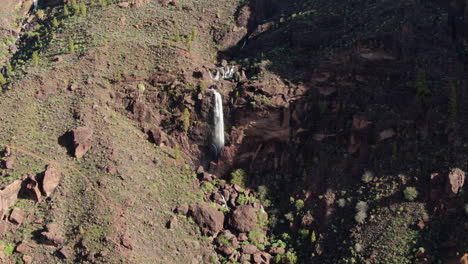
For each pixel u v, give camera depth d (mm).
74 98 109688
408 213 89625
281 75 110062
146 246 90875
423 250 85188
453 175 88750
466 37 104625
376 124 99375
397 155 96500
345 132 102250
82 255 87250
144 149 105688
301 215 98312
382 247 87500
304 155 104375
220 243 95562
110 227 89938
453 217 87312
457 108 95375
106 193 94688
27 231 89875
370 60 104625
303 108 105562
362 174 97688
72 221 91375
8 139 101438
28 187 93562
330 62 107125
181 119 109000
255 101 106125
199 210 97875
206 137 108750
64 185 95562
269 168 106312
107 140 102688
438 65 101250
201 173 105938
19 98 108812
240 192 103500
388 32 105500
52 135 102875
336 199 97312
